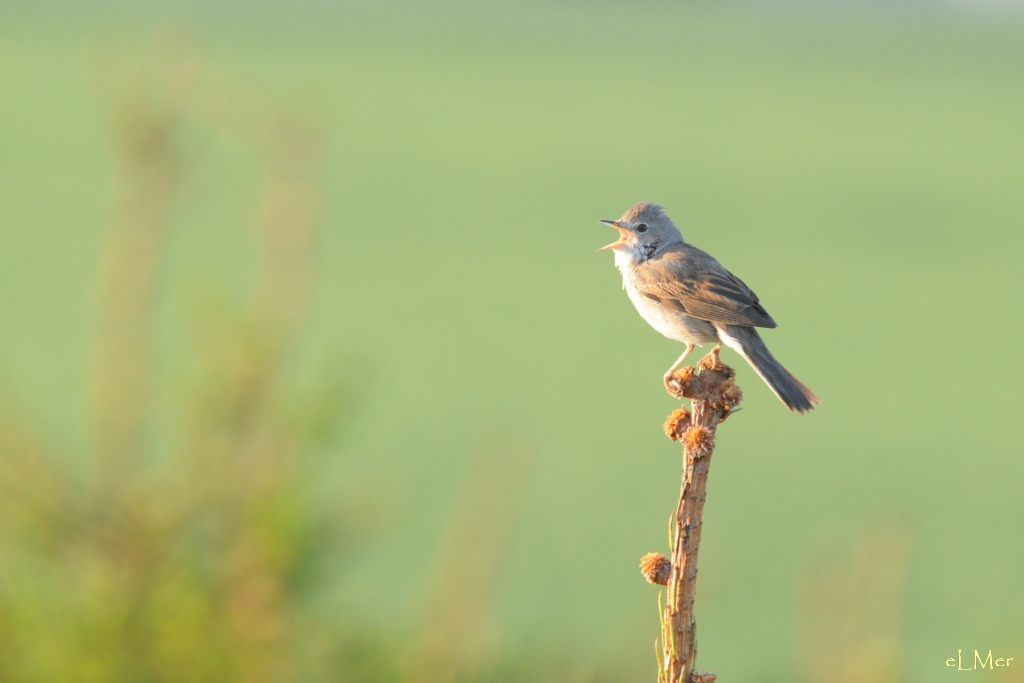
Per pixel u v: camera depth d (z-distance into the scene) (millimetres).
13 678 4828
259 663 4938
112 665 4848
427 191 35906
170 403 5020
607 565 12375
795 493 14680
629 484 14828
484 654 5559
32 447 4988
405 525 12578
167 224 5203
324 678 5203
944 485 14961
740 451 16422
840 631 5980
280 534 4934
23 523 4879
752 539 13062
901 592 6141
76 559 4961
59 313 20859
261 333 5039
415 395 18047
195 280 5203
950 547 12992
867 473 15539
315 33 86562
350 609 5453
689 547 4270
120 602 4859
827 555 6559
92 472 5027
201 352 5023
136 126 5102
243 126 5340
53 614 4891
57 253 25328
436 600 5656
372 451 15352
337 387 5098
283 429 5035
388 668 5262
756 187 38062
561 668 5754
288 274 5266
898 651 5926
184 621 4867
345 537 5195
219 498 4973
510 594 11648
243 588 5000
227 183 30625
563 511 13906
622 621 10789
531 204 34031
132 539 4934
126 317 5098
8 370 17312
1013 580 12172
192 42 5277
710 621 11156
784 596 11570
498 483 5957
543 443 16109
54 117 45219
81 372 17422
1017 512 14086
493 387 18609
